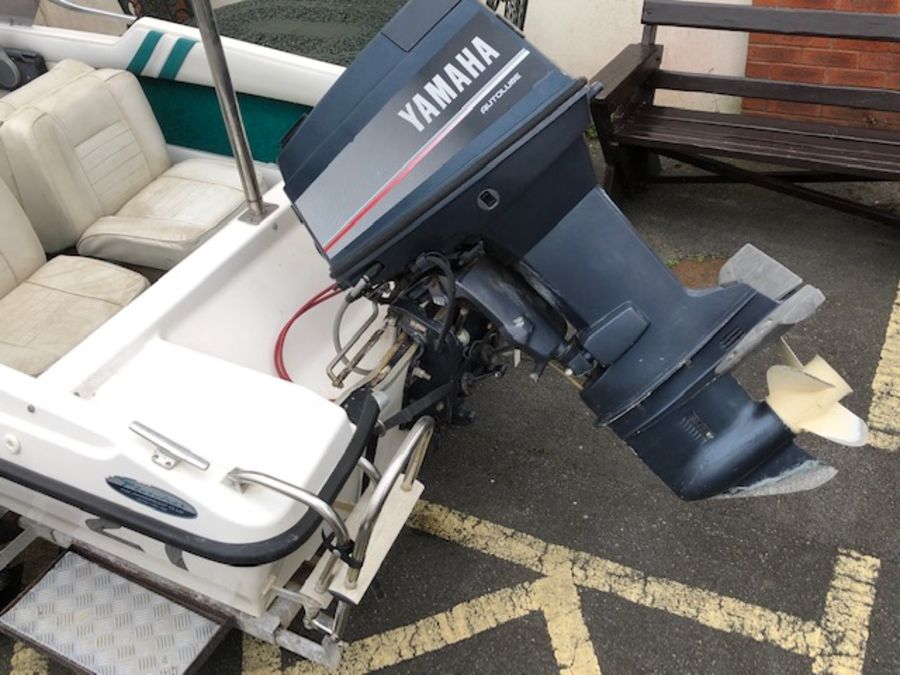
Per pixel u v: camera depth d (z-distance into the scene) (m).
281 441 1.76
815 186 4.19
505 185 1.76
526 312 1.91
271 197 2.37
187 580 2.07
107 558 2.21
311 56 2.93
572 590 2.45
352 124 1.84
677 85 3.90
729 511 2.63
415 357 2.11
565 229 1.85
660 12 3.64
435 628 2.38
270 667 2.31
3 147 2.37
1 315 2.26
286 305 2.29
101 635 2.08
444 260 1.83
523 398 3.06
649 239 3.89
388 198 1.82
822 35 3.43
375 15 3.29
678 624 2.35
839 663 2.24
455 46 1.78
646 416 1.92
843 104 3.67
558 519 2.64
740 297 1.81
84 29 4.31
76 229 2.54
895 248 3.71
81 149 2.51
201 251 2.17
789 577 2.44
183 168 2.82
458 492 2.74
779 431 1.86
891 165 3.31
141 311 2.00
